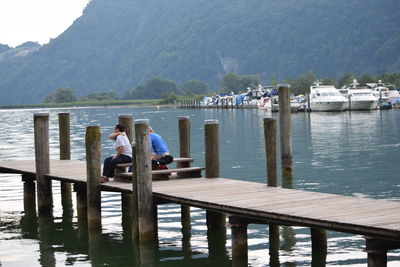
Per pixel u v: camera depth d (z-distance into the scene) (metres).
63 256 13.54
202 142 42.19
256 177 24.25
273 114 84.25
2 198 21.06
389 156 30.03
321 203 11.91
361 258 12.39
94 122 84.88
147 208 13.49
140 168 13.45
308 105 81.06
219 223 15.24
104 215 17.67
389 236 9.27
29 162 21.86
